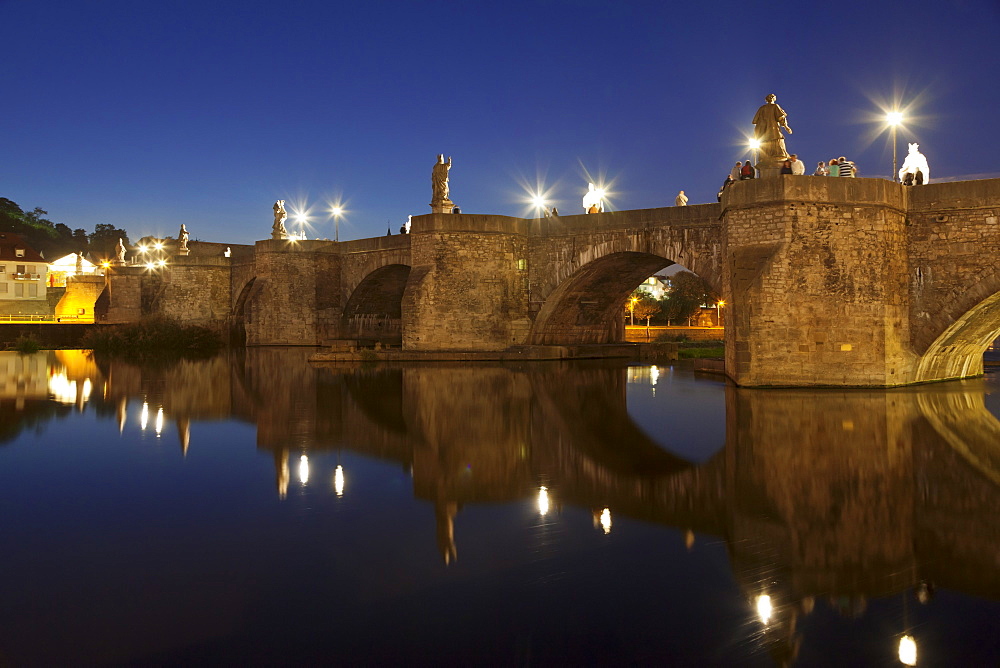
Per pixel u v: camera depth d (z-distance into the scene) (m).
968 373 30.09
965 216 24.67
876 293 24.31
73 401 23.59
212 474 13.23
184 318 68.00
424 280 41.41
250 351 52.78
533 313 42.16
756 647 6.64
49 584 8.00
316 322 57.22
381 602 7.53
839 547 9.17
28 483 12.53
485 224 41.53
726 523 10.15
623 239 38.03
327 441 16.42
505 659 6.40
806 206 24.53
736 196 25.61
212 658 6.39
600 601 7.57
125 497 11.64
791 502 11.17
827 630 6.96
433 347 41.50
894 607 7.47
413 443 16.17
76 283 87.56
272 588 7.90
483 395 24.59
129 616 7.20
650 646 6.65
